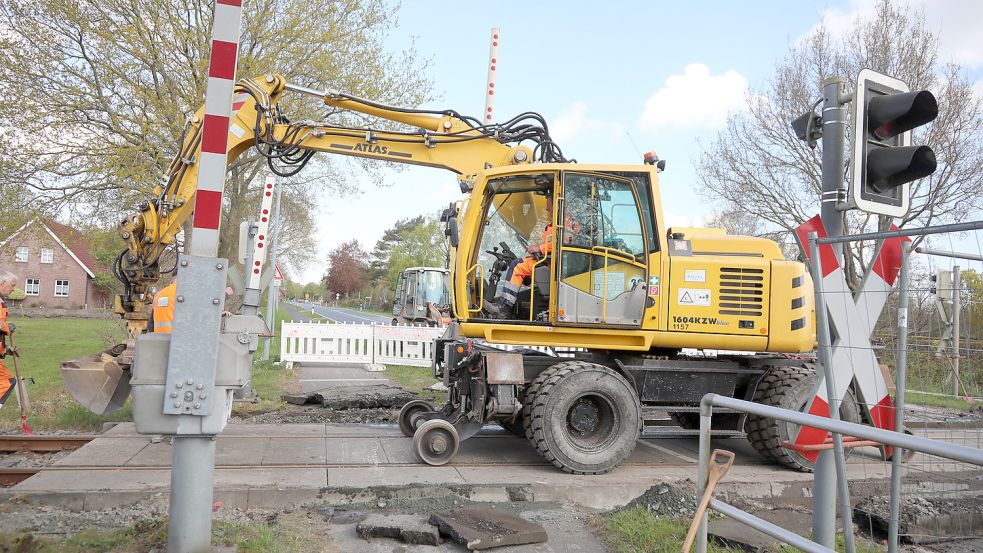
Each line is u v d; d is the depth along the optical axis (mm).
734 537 4672
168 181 7648
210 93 3615
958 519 5410
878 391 4184
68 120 15898
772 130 18109
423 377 14898
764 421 7016
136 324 7605
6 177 15977
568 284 6703
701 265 6898
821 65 17422
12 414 8891
